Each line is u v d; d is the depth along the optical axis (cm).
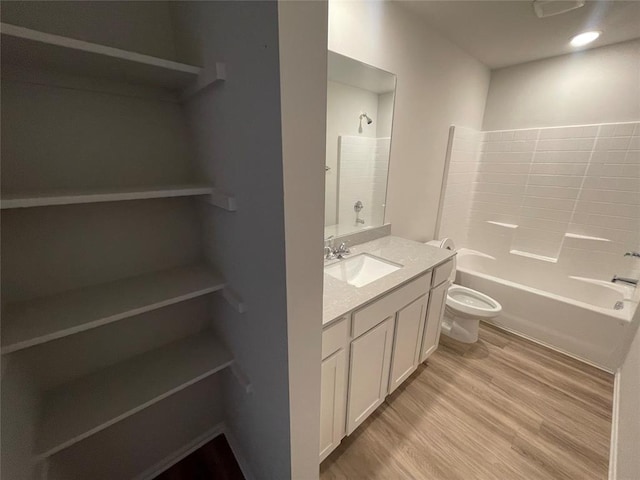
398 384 159
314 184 66
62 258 86
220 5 66
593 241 229
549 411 155
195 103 91
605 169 219
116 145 90
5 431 59
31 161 77
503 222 279
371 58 151
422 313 161
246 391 102
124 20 83
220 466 127
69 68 71
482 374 182
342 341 109
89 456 103
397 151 192
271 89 55
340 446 135
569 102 227
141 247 102
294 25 52
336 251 167
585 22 172
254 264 79
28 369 83
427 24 176
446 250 180
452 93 221
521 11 160
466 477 122
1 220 75
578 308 193
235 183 78
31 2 69
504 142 264
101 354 100
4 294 78
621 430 133
